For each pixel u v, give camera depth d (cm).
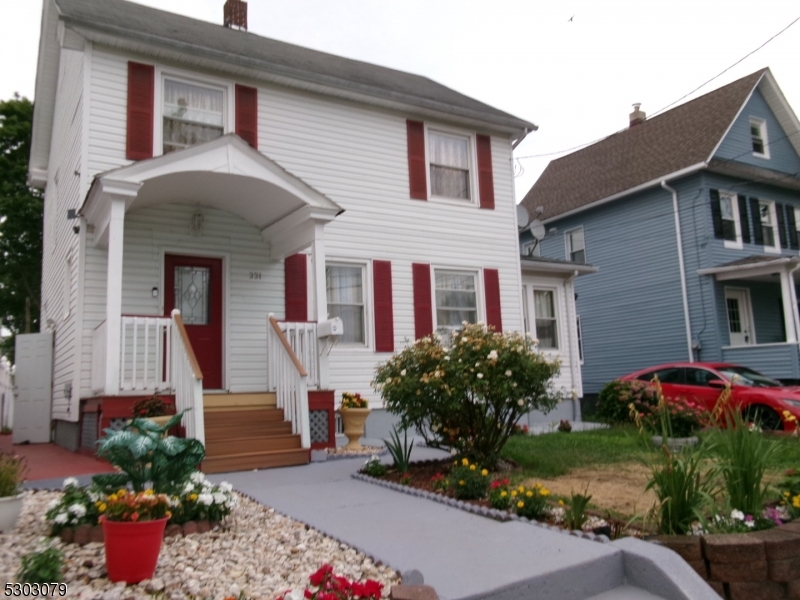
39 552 365
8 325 2605
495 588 360
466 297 1316
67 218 1097
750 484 492
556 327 1528
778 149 1956
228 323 1038
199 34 1170
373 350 1168
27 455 902
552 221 2181
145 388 816
